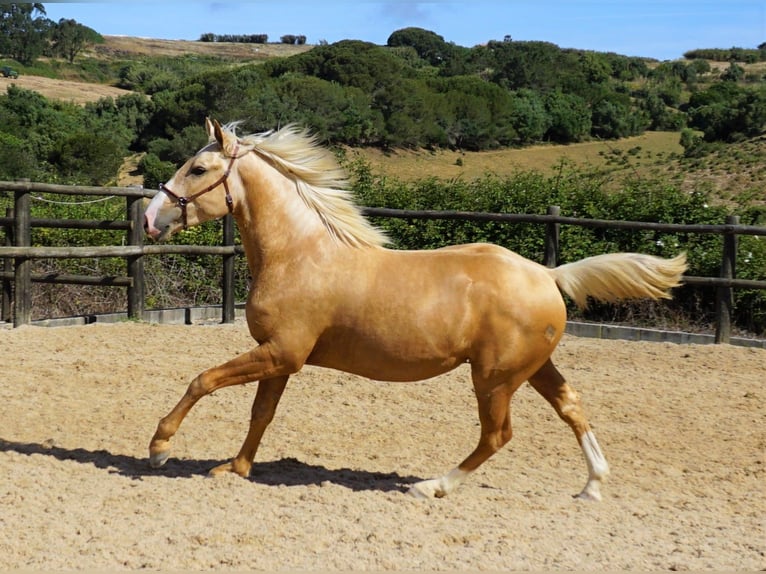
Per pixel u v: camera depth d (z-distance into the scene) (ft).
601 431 23.65
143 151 153.69
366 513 16.72
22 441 21.13
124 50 407.85
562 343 35.27
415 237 43.80
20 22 328.70
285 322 17.93
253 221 18.49
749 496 19.01
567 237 41.24
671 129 229.66
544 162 173.37
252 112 151.12
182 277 42.37
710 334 36.35
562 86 250.37
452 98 189.16
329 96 168.66
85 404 24.35
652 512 17.71
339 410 24.77
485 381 17.79
